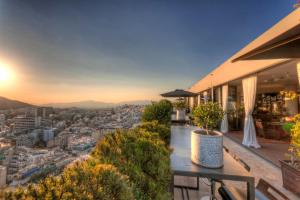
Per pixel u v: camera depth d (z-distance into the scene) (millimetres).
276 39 1964
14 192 659
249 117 6066
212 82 10367
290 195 2895
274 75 6707
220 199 2742
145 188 1134
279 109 10391
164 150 1614
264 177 3607
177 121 5930
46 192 690
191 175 1744
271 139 7121
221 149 1870
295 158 3111
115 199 823
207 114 1945
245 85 6324
